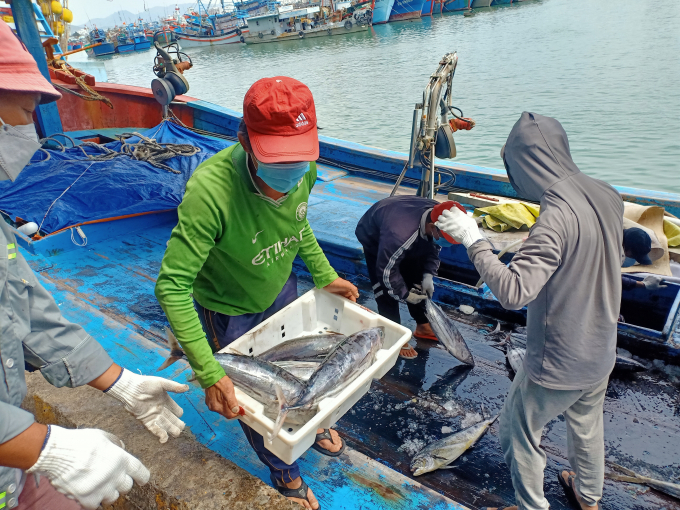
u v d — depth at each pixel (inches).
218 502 77.2
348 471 98.2
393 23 2349.9
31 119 53.9
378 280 133.1
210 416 111.7
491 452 105.9
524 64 1005.8
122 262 188.2
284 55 1760.6
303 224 87.1
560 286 66.5
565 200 65.8
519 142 71.8
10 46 48.5
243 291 86.2
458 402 120.0
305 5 2684.5
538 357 71.8
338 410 80.8
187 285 71.2
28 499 83.7
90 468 54.3
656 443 105.3
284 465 85.8
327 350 99.1
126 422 93.7
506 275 67.1
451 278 177.0
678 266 145.1
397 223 121.3
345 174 281.6
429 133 161.0
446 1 2404.0
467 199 194.1
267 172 67.2
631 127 588.7
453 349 125.3
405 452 106.5
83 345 67.1
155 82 296.2
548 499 95.0
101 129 367.2
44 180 216.5
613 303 67.8
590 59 974.4
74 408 97.4
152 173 233.9
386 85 960.9
